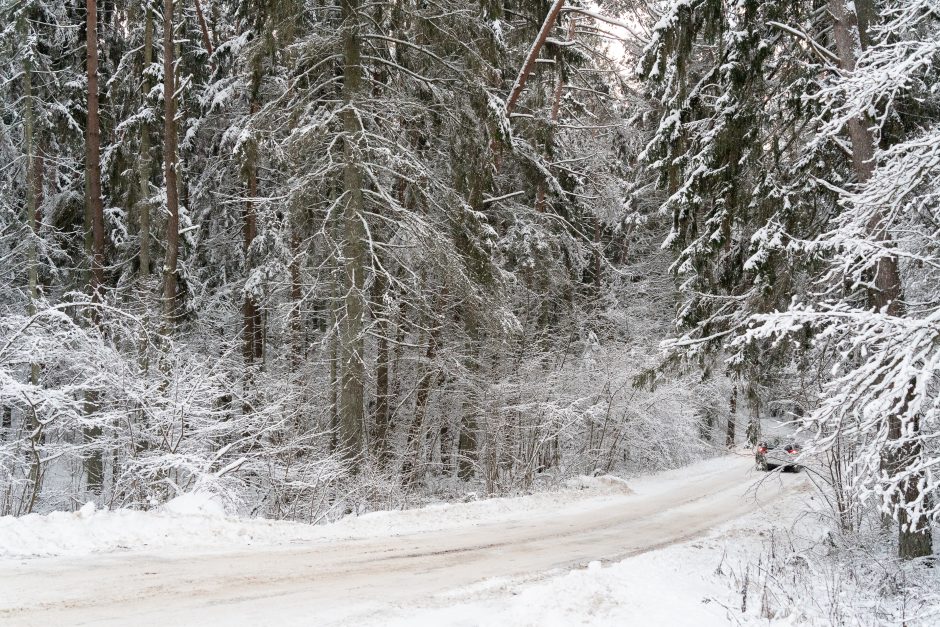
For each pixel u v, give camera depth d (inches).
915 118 386.9
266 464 521.7
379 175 676.1
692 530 489.1
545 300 882.8
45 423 454.9
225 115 819.4
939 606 235.5
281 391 614.5
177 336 604.1
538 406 788.0
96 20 705.0
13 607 211.9
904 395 227.6
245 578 270.1
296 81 600.1
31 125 672.4
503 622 223.8
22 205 808.3
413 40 666.2
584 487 759.1
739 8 416.8
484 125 636.7
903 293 367.6
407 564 317.7
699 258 446.6
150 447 502.9
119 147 713.0
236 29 808.3
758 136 429.1
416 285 676.1
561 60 730.8
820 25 435.2
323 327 933.8
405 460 752.3
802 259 394.9
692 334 450.0
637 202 1045.8
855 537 394.9
